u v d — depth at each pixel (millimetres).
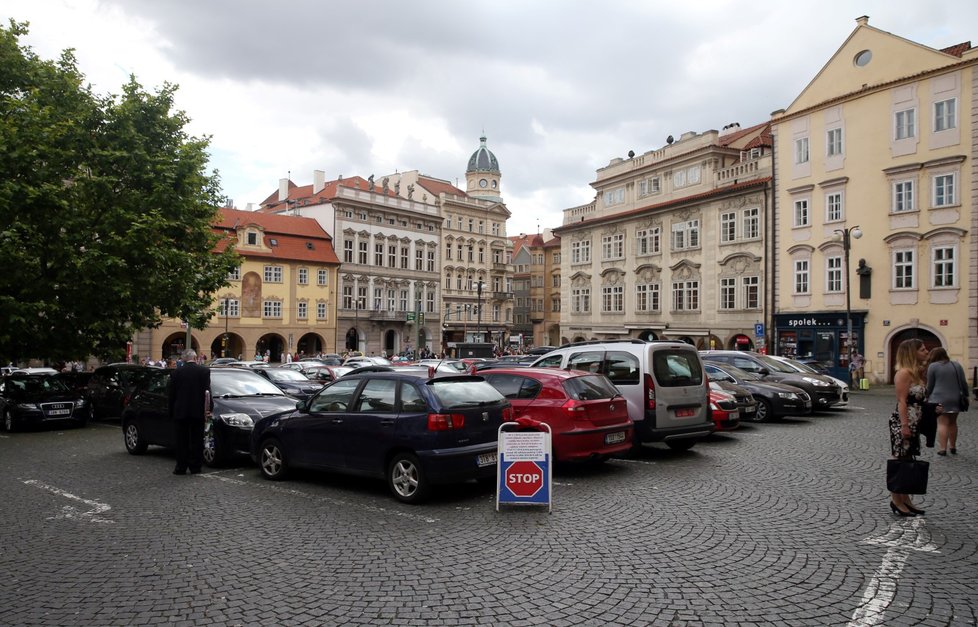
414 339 77438
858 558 6609
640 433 12312
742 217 41875
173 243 22188
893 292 33906
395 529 7793
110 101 21891
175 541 7352
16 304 18000
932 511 8445
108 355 24000
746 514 8367
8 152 17766
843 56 36500
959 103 31641
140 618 5273
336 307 67812
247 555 6832
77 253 19188
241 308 60469
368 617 5262
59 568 6477
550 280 86688
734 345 42594
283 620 5223
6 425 17938
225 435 11961
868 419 18984
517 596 5672
